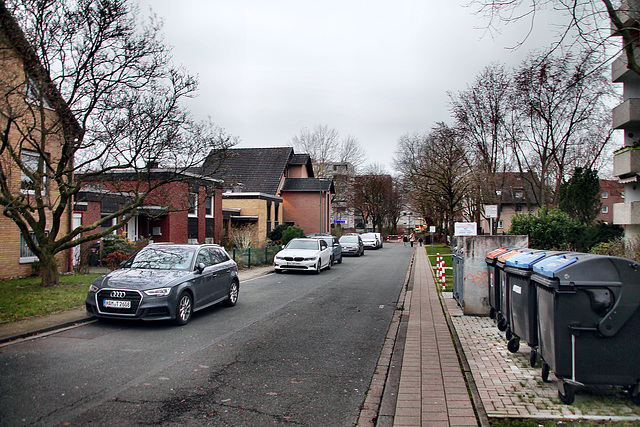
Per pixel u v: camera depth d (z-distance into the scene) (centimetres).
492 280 827
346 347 734
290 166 4731
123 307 814
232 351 691
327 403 493
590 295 470
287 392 523
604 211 5566
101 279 867
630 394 479
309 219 4434
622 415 442
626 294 467
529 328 573
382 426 430
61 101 1127
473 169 2775
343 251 3388
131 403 473
